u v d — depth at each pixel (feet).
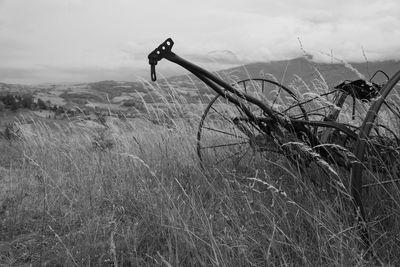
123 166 19.83
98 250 11.77
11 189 18.16
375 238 10.77
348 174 14.07
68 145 27.07
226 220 11.84
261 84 18.33
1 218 14.97
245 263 9.91
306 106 19.04
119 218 14.24
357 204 10.90
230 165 18.70
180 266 10.33
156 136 22.12
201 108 20.81
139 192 15.47
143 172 18.56
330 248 10.20
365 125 11.23
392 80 11.53
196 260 10.28
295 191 13.34
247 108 15.16
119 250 11.77
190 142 20.01
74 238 12.57
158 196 14.02
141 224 13.28
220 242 10.91
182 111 20.95
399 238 10.56
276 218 12.06
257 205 12.75
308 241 11.02
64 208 16.06
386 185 12.74
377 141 14.46
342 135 15.67
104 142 24.22
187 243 10.80
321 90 18.11
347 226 10.78
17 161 28.22
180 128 20.16
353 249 9.57
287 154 14.89
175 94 20.90
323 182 13.73
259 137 16.40
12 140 36.60
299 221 11.57
